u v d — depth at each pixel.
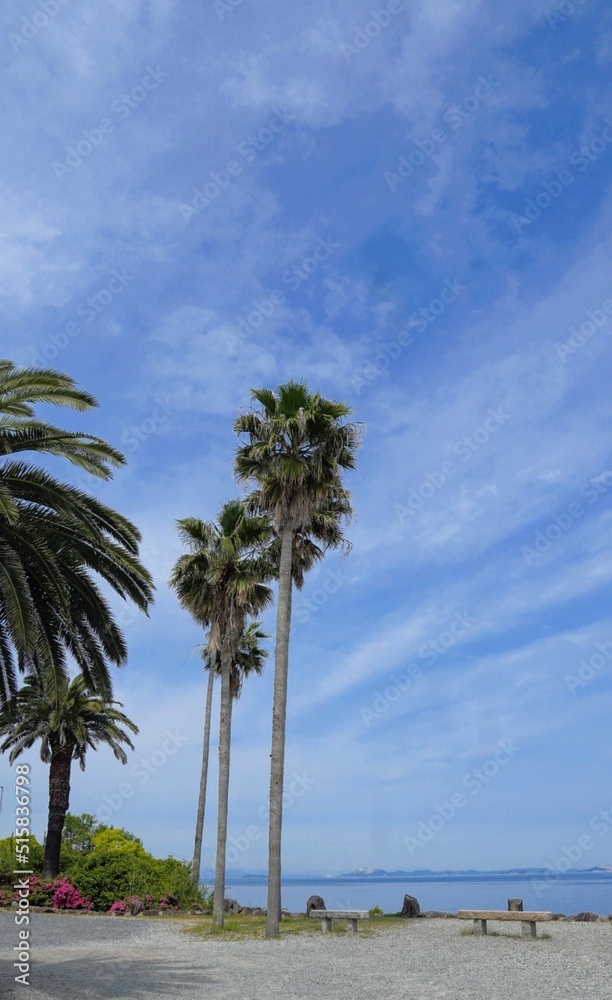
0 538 15.58
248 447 22.77
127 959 14.57
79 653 17.58
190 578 23.86
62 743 37.62
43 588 16.39
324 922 19.41
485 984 11.26
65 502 15.33
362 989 11.10
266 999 10.40
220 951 15.90
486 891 99.12
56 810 37.38
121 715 39.78
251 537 24.20
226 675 23.12
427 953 14.96
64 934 19.47
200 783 33.47
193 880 29.45
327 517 23.55
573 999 9.92
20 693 37.75
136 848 39.41
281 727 20.14
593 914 21.33
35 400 15.57
